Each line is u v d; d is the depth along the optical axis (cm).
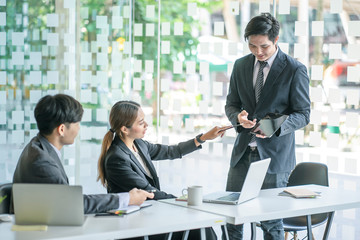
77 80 539
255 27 353
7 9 505
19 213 245
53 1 524
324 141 448
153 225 248
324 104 452
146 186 331
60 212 244
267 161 321
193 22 707
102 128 554
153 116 625
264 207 295
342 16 452
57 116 269
